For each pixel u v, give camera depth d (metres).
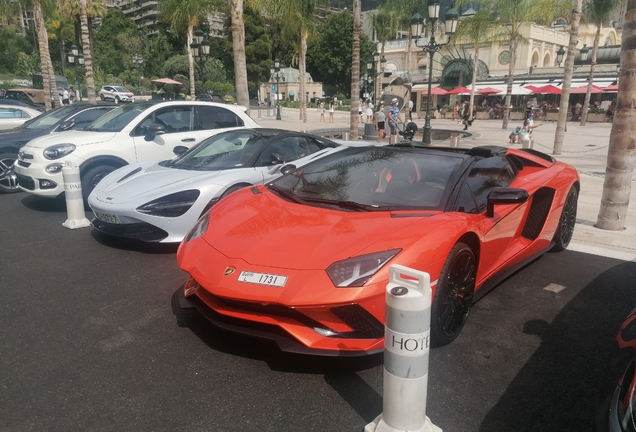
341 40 61.53
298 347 2.60
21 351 3.01
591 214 6.85
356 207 3.28
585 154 15.16
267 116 40.41
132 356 2.94
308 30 30.44
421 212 3.14
